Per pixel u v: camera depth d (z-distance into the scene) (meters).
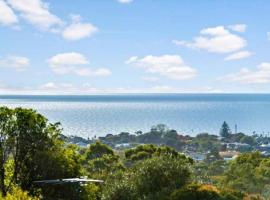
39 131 26.84
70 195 27.09
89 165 49.44
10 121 26.36
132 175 29.64
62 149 27.88
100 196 29.59
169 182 28.47
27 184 26.44
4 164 26.77
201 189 25.20
